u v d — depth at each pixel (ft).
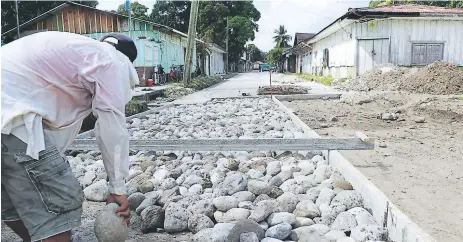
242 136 23.06
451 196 12.92
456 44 61.11
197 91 61.05
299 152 18.49
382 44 61.11
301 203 11.91
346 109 36.40
